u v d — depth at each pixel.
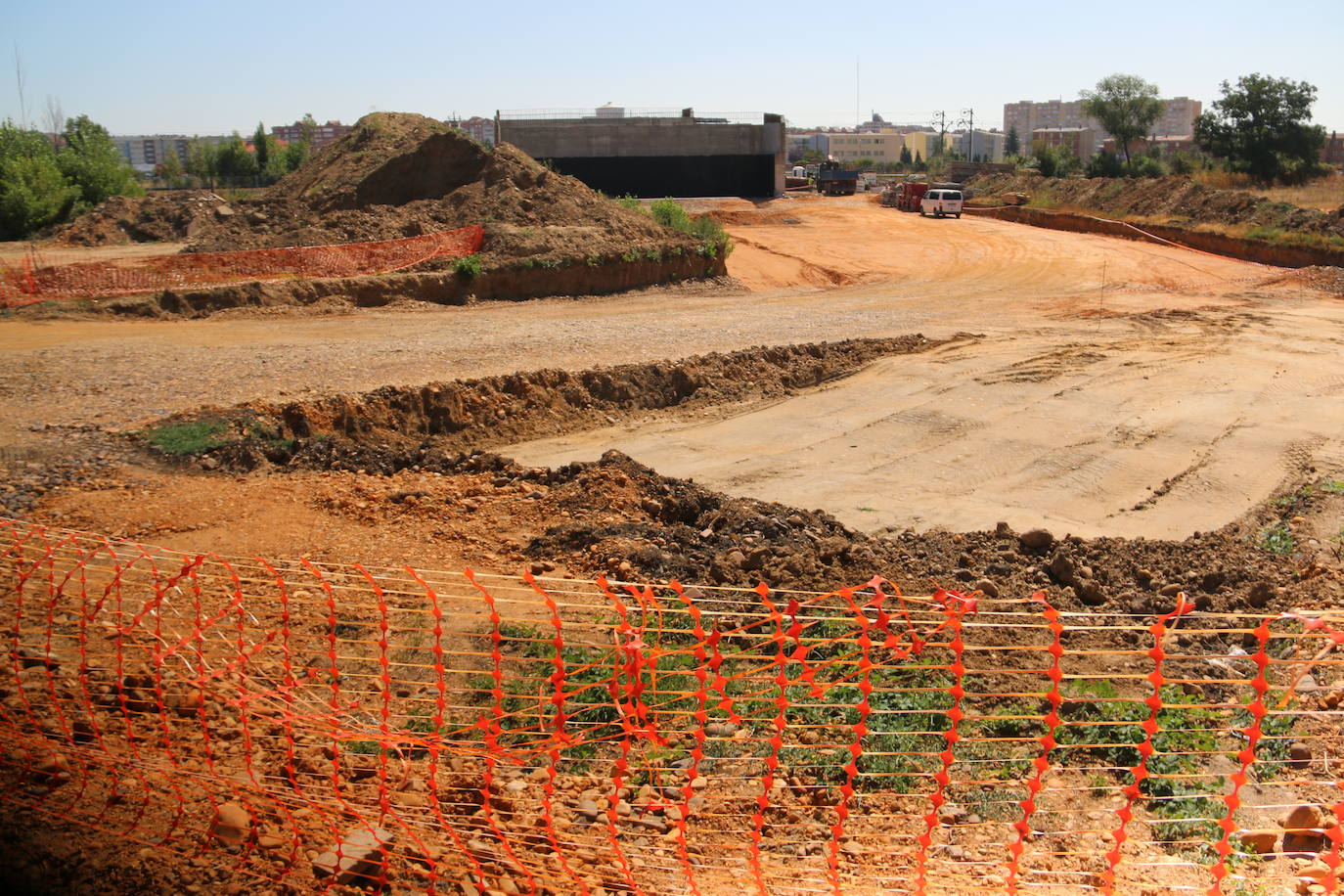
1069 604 8.95
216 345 20.02
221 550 9.28
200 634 6.12
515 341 21.02
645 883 4.75
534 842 5.03
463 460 12.48
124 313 22.92
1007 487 14.71
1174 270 35.41
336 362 18.44
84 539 8.67
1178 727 6.49
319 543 9.53
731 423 17.98
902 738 6.22
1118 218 47.72
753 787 5.74
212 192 49.25
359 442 15.17
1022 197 57.44
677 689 6.68
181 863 4.64
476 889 4.57
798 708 6.54
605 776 5.79
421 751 5.84
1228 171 57.44
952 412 18.14
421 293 26.22
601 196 34.19
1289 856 5.09
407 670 6.94
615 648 5.42
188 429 13.21
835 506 13.95
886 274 35.00
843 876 4.88
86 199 46.72
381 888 4.54
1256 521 13.38
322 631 7.46
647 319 25.11
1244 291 30.73
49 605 6.77
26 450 12.25
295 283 24.94
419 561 9.12
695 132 64.75
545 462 15.73
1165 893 4.76
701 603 8.17
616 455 12.07
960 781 5.87
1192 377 20.27
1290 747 6.20
